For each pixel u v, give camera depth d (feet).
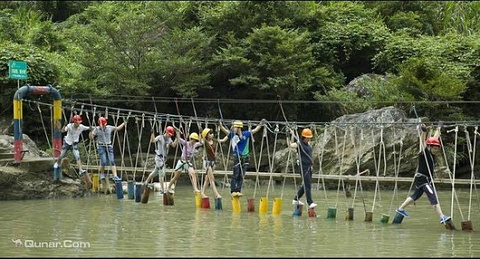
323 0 91.71
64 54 79.51
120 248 26.81
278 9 79.51
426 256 25.59
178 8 78.79
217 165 65.57
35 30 80.12
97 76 70.33
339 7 85.35
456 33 79.97
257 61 73.87
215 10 77.82
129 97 69.62
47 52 75.72
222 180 63.31
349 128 58.65
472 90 69.26
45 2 96.63
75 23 90.17
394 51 76.43
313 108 76.69
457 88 63.36
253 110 77.82
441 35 83.25
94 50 68.54
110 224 34.17
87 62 68.74
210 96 77.97
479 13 85.51
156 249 26.53
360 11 85.20
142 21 70.03
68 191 49.49
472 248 27.68
